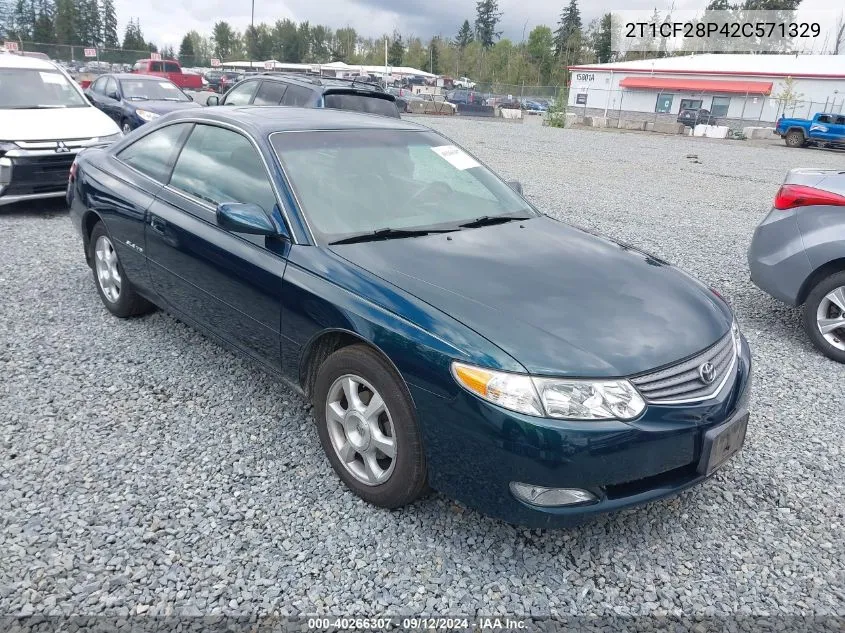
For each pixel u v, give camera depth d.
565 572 2.67
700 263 7.27
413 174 3.87
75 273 5.91
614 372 2.49
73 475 3.09
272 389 3.99
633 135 29.42
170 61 35.72
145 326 4.81
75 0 90.94
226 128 3.87
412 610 2.43
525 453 2.41
